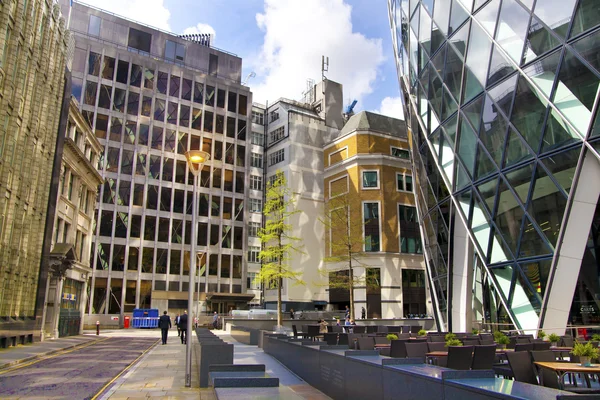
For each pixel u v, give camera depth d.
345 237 51.31
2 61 22.55
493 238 20.92
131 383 12.27
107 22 65.62
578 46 15.95
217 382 7.25
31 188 27.27
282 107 69.69
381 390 6.79
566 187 16.78
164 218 62.12
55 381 12.74
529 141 18.23
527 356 8.42
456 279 24.67
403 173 58.09
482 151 21.08
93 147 41.28
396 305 53.28
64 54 32.53
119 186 59.72
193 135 66.81
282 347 16.38
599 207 18.22
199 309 60.25
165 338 27.67
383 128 60.44
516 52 18.67
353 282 44.78
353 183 57.34
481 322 23.69
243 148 70.69
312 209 63.75
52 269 31.11
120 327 54.66
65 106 32.38
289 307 57.34
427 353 10.48
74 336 35.34
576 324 17.70
